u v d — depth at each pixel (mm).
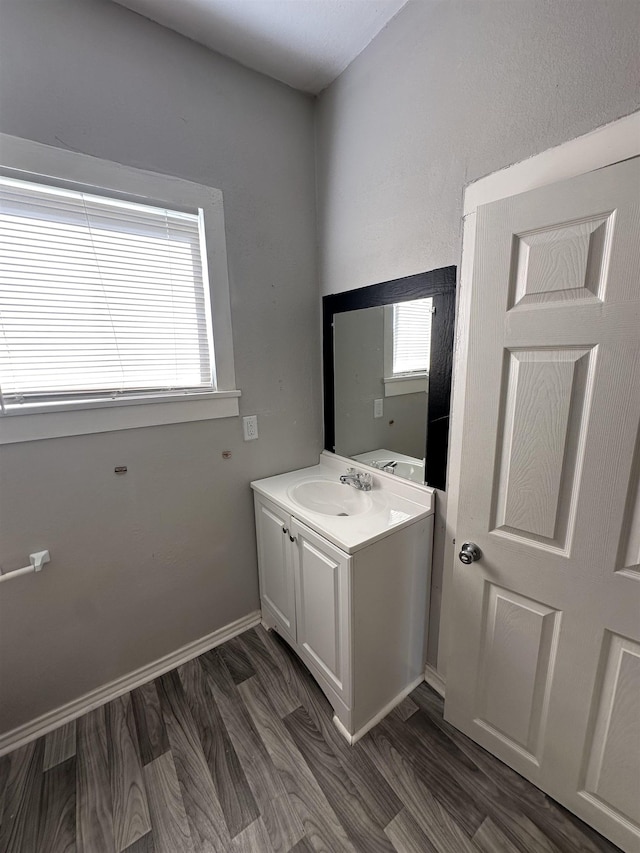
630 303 823
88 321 1342
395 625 1428
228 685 1593
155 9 1260
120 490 1465
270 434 1847
